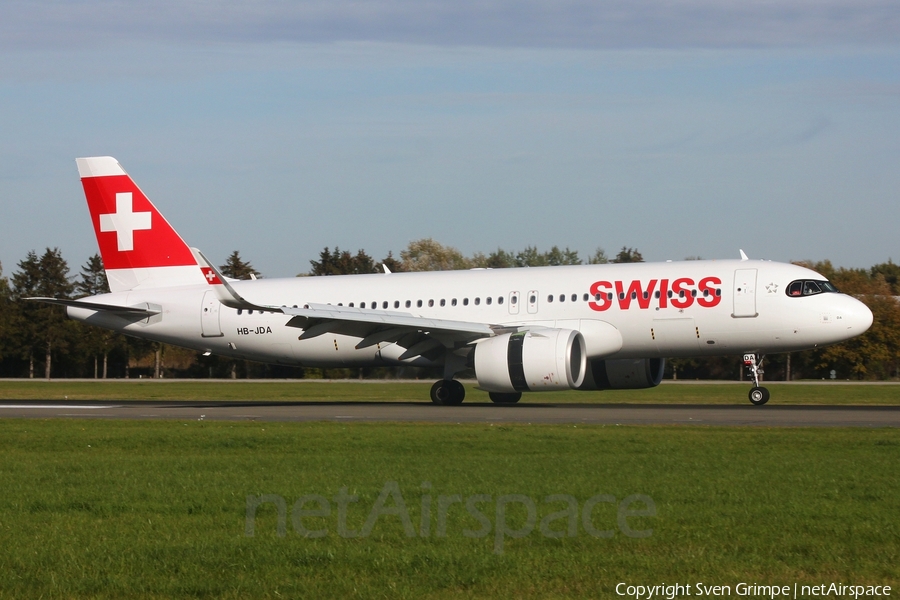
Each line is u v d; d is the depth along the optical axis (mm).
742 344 83062
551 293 86875
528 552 27000
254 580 24391
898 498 33969
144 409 90812
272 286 98000
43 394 132500
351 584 23906
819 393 118875
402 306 91688
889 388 133375
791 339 81562
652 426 63250
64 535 29594
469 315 89000
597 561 25906
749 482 37500
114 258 101438
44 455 50812
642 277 84750
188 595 23297
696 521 30469
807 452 47188
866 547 27188
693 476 39031
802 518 30719
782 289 81250
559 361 80000
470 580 24156
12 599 23172
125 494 36656
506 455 46844
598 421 68625
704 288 82625
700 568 25219
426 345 88250
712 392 122062
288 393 131500
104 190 101375
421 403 96625
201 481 39688
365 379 196125
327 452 49781
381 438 56094
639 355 86000
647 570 25109
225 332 97375
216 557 26688
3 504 34906
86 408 93125
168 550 27438
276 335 96125
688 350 84625
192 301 98125
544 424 65688
